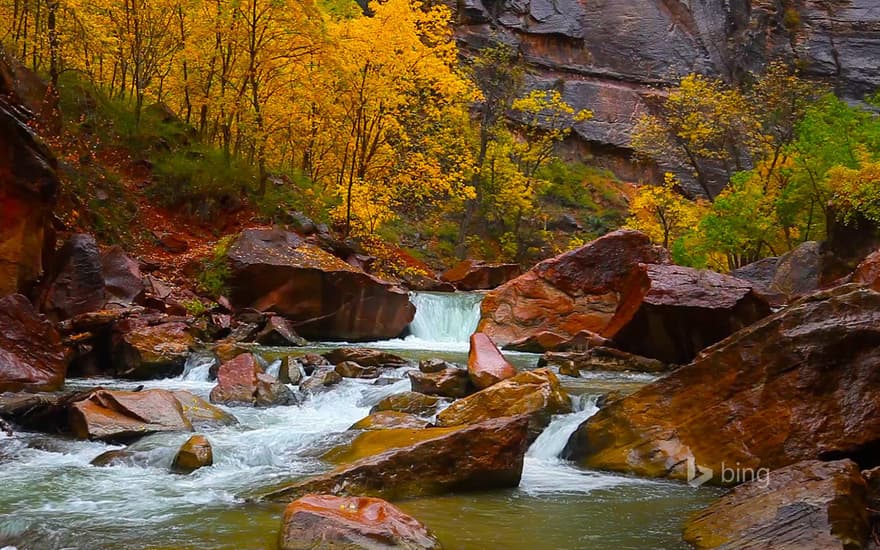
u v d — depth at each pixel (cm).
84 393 1152
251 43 2586
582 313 2097
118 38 2586
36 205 1528
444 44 3141
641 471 957
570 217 4950
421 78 3045
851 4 6325
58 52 2309
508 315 2120
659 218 4016
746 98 3906
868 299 952
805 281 2564
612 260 2142
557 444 1076
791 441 909
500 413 1119
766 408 945
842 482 686
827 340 942
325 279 2114
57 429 1111
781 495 695
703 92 3912
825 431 901
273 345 1930
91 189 2227
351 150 3059
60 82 2495
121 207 2302
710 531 690
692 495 863
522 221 4659
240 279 2070
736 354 992
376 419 1130
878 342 920
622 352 1720
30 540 676
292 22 2550
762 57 6153
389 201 2870
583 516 775
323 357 1661
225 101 2592
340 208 2725
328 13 3406
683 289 1681
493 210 4444
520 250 4478
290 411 1293
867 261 1827
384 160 3062
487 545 677
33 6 2448
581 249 2159
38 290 1608
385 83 2786
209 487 849
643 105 5809
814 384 932
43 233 1598
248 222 2531
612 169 5616
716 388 990
